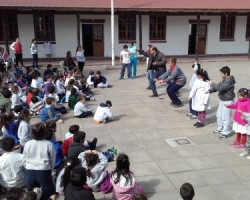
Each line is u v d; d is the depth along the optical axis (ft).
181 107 34.71
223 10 71.67
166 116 31.50
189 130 27.50
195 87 27.53
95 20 73.51
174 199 17.17
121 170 15.99
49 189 16.19
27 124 20.76
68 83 37.40
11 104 29.66
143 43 77.46
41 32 71.67
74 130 21.58
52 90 33.01
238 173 19.94
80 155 17.87
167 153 22.86
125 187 15.65
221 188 18.21
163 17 77.41
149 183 18.76
